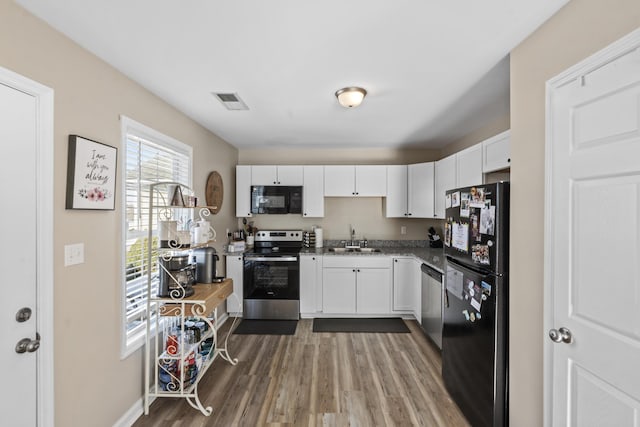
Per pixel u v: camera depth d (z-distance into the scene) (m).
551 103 1.32
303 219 4.37
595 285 1.11
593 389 1.12
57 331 1.42
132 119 1.99
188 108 2.58
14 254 1.23
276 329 3.41
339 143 3.97
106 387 1.74
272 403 2.09
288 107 2.58
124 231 1.89
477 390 1.79
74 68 1.52
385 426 1.87
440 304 2.76
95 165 1.63
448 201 2.27
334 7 1.28
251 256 3.71
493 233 1.66
